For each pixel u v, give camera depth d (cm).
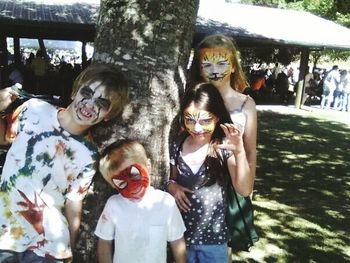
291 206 607
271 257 439
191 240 247
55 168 207
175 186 245
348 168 862
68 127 210
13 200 204
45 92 1470
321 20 2019
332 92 1850
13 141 213
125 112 237
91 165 213
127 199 222
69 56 2864
